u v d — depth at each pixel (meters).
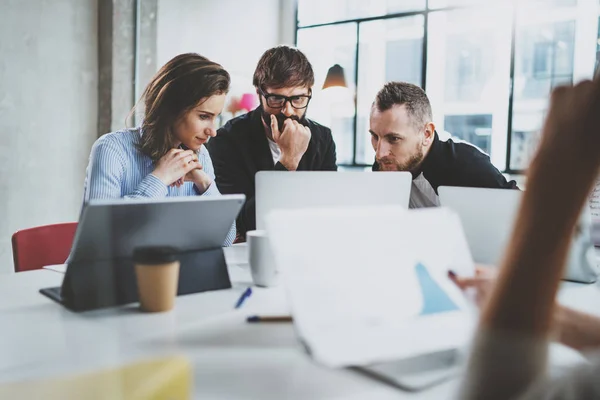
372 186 1.32
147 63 3.93
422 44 4.98
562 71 4.56
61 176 3.56
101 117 3.75
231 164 2.18
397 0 5.06
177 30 4.37
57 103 3.50
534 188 0.34
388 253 0.72
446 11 4.79
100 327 0.85
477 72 5.20
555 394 0.33
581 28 4.45
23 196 3.38
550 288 0.34
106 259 0.96
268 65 2.04
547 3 4.43
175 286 0.97
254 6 5.20
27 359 0.69
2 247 3.29
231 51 4.98
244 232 1.95
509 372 0.34
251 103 4.55
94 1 3.67
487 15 4.70
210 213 1.03
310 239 0.69
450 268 0.77
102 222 0.89
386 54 5.35
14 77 3.27
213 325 0.87
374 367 0.67
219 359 0.72
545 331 0.34
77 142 3.64
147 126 1.79
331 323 0.65
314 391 0.62
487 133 5.28
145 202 0.92
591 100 0.34
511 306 0.34
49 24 3.42
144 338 0.80
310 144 2.27
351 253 0.70
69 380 0.57
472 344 0.36
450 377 0.64
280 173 1.29
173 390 0.58
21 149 3.34
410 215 0.77
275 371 0.68
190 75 1.73
